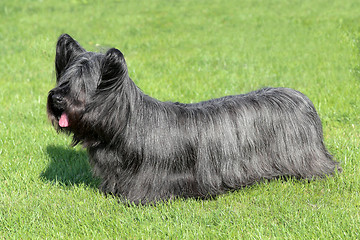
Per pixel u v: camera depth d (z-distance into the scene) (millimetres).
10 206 7047
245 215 6570
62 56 6387
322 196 7156
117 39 21141
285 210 6672
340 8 27453
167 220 6449
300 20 24484
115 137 6367
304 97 7719
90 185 8062
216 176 7219
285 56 17594
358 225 6121
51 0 31688
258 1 31656
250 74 15125
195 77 14734
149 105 6793
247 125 7230
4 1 30578
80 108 5867
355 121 10648
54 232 6289
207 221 6426
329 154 8047
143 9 29562
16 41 19328
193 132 7020
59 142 9930
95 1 32000
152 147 6695
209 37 21594
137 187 6855
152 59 17375
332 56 17156
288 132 7422
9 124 10828
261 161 7402
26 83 14336
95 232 6215
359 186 7375
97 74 5949
